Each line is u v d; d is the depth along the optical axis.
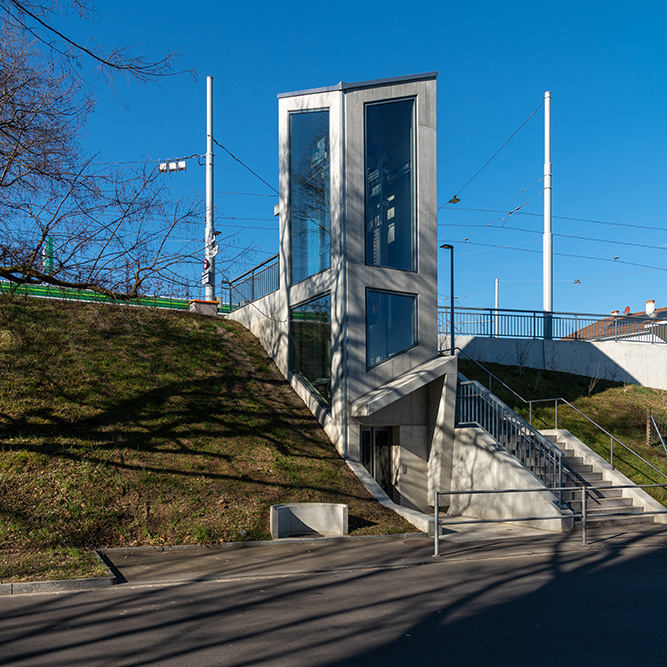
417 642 5.82
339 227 16.02
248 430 15.13
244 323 21.92
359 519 12.91
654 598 7.60
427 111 17.58
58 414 13.66
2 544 9.77
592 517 14.06
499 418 15.85
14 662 5.32
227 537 11.30
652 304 38.19
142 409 14.70
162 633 6.18
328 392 16.36
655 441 18.97
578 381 23.08
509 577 8.86
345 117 16.31
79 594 7.91
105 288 11.88
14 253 11.18
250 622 6.55
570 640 5.89
